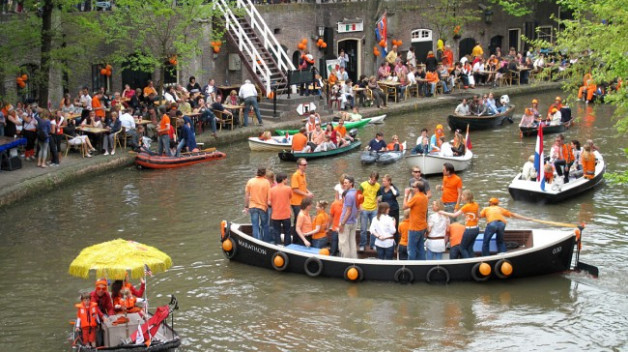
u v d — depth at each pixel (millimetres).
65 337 14070
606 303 15352
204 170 26188
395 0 43656
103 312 13219
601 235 19156
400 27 44781
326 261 16344
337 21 41844
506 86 44531
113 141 26484
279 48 35938
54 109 27797
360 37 42656
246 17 37312
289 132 31172
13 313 15000
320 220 17109
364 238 17438
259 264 17125
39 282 16453
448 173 19078
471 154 26484
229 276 16750
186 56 30797
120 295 13461
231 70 36250
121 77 32875
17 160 23938
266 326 14484
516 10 46375
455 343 13789
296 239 17844
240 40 35094
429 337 14008
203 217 20781
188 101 30625
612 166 26422
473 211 16266
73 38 26844
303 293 15852
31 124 24875
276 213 17266
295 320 14719
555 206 21656
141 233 19500
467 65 43344
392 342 13844
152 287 16234
